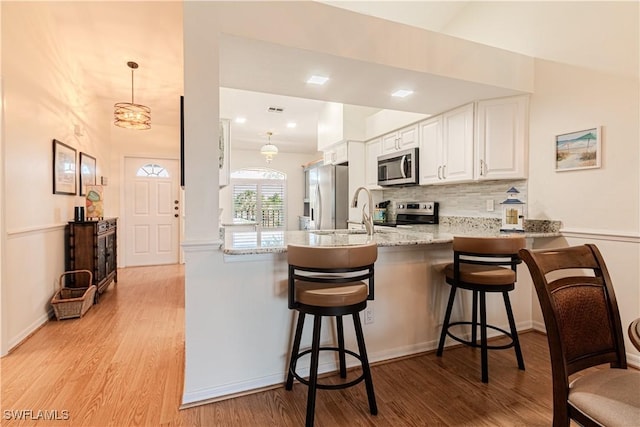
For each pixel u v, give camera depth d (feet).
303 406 5.92
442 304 8.22
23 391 6.33
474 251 6.88
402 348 7.81
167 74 13.67
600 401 3.47
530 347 8.32
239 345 6.33
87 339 8.84
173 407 5.85
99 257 12.49
